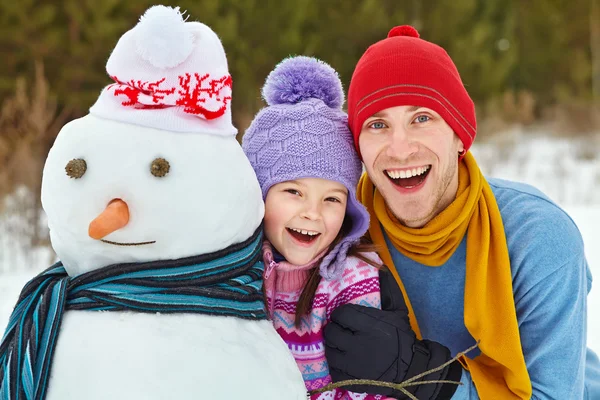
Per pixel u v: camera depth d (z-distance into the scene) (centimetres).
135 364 107
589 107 1039
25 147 495
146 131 118
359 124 160
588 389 183
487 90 1084
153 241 116
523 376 152
